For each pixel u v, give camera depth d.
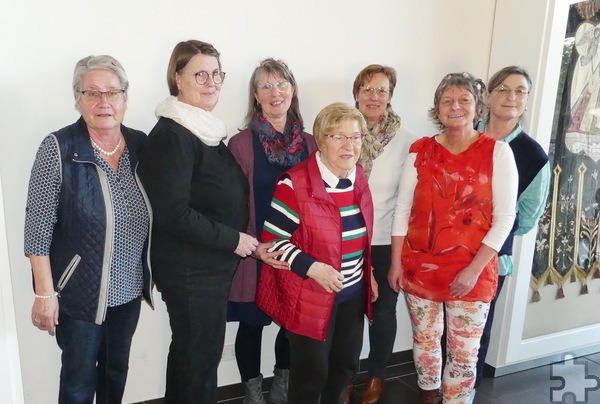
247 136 1.84
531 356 2.63
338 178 1.57
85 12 1.75
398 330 2.64
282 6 2.06
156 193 1.45
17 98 1.72
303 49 2.14
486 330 2.16
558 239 2.65
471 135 1.76
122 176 1.50
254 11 2.01
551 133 2.48
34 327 1.90
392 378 2.50
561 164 2.55
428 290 1.83
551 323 2.76
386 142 2.03
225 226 1.55
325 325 1.55
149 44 1.87
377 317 2.15
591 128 2.59
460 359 1.82
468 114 1.71
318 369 1.60
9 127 1.73
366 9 2.23
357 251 1.63
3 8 1.65
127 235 1.50
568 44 2.41
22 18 1.68
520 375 2.59
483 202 1.71
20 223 1.81
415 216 1.84
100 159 1.46
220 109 2.03
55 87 1.76
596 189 2.68
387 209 2.05
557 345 2.71
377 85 1.95
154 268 1.61
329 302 1.55
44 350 1.93
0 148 1.73
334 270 1.52
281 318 1.60
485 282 1.76
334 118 1.51
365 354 2.59
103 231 1.44
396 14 2.30
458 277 1.74
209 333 1.61
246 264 1.86
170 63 1.60
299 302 1.55
